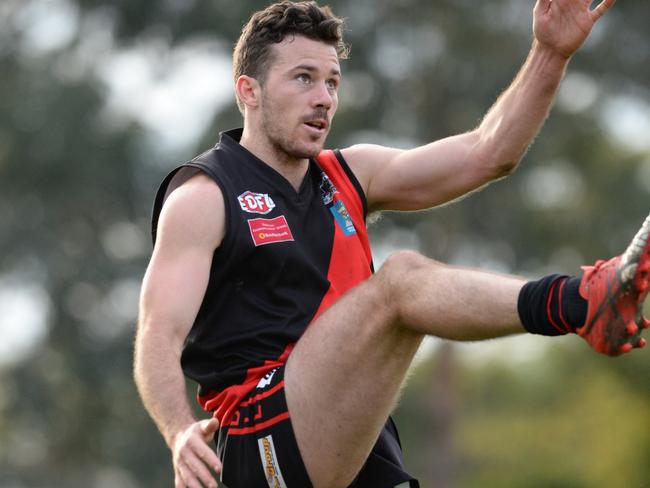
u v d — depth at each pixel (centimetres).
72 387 8369
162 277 1596
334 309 1534
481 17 7712
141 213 8319
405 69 7800
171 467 7944
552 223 7900
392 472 1652
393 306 1452
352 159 1773
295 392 1547
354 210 1728
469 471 7850
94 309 8312
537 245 7944
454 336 1412
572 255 8100
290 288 1639
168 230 1617
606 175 8119
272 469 1575
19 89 8419
